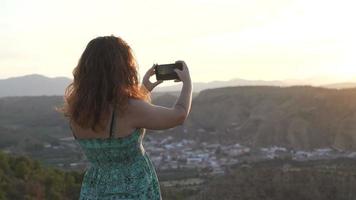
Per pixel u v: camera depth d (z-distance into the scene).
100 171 3.35
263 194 29.08
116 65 3.27
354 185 28.53
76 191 30.11
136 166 3.32
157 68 3.51
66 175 32.62
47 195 28.27
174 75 3.50
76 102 3.28
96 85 3.25
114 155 3.29
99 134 3.29
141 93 3.32
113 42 3.33
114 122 3.26
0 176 29.03
